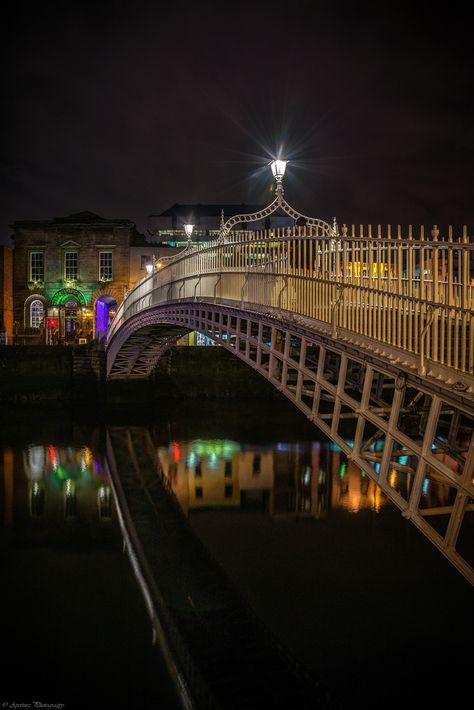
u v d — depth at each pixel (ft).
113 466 91.20
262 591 44.45
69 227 195.52
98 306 154.40
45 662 36.55
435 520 57.52
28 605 44.19
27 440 111.24
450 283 27.50
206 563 51.29
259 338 52.85
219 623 40.09
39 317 197.06
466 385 26.48
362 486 75.72
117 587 47.21
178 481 81.66
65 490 77.92
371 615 39.88
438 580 45.34
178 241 209.26
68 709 32.14
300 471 85.40
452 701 30.68
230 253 61.87
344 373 38.37
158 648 37.47
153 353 139.44
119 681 34.17
